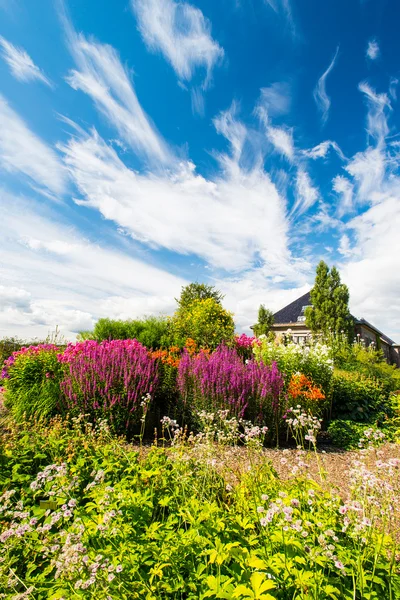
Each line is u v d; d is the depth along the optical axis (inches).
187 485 100.3
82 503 101.8
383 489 79.8
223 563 70.7
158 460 117.9
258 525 82.0
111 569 59.9
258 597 52.9
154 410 229.8
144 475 98.7
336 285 880.9
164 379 254.2
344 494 129.0
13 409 234.7
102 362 220.1
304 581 60.3
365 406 286.8
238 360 274.8
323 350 306.7
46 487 99.1
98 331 485.7
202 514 76.9
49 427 167.9
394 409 299.1
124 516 82.1
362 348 578.6
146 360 243.3
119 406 202.1
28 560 77.7
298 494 90.6
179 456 113.2
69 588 63.9
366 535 73.6
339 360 454.6
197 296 916.6
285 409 218.4
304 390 248.1
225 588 58.4
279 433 220.7
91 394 207.2
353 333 838.5
